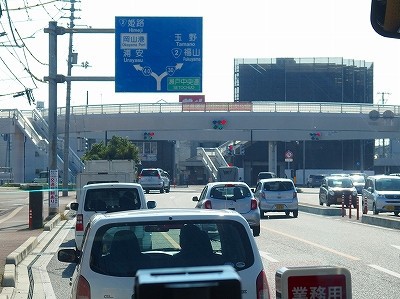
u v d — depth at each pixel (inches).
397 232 1882.4
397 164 7386.8
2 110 5123.0
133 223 514.6
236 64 7844.5
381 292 964.0
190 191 4842.5
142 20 2090.3
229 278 277.9
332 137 5162.4
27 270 1240.8
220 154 6781.5
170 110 4557.1
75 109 4680.1
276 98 7760.8
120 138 4916.3
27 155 6200.8
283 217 2532.0
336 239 1692.9
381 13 420.2
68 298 976.3
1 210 2999.5
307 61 7795.3
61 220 2437.3
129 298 500.4
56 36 2210.9
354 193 3065.9
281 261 1284.4
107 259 511.5
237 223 522.0
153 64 2091.5
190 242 518.6
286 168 6988.2
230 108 4596.5
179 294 272.7
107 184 1339.8
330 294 423.2
